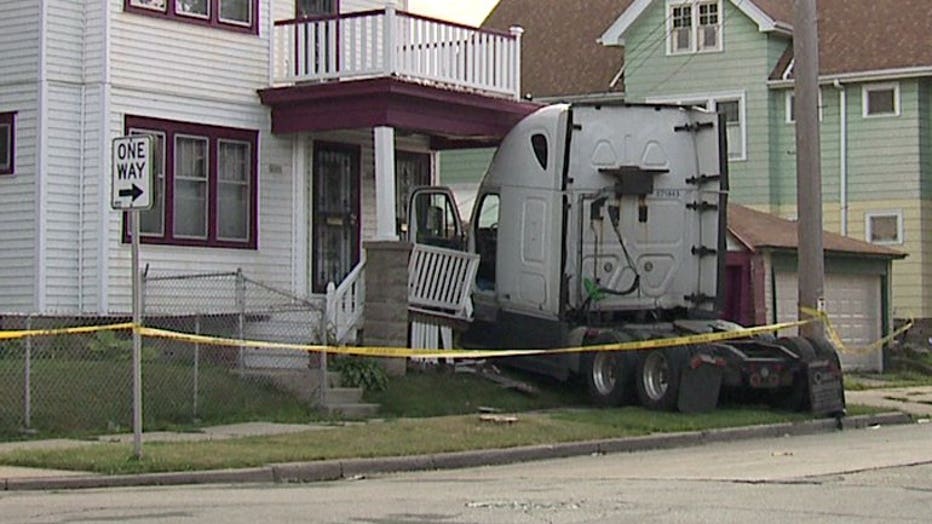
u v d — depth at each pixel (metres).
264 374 31.88
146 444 25.05
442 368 36.03
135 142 22.39
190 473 22.34
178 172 35.38
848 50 61.12
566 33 70.81
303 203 38.06
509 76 38.66
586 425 29.42
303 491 21.00
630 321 35.41
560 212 34.47
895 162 59.94
